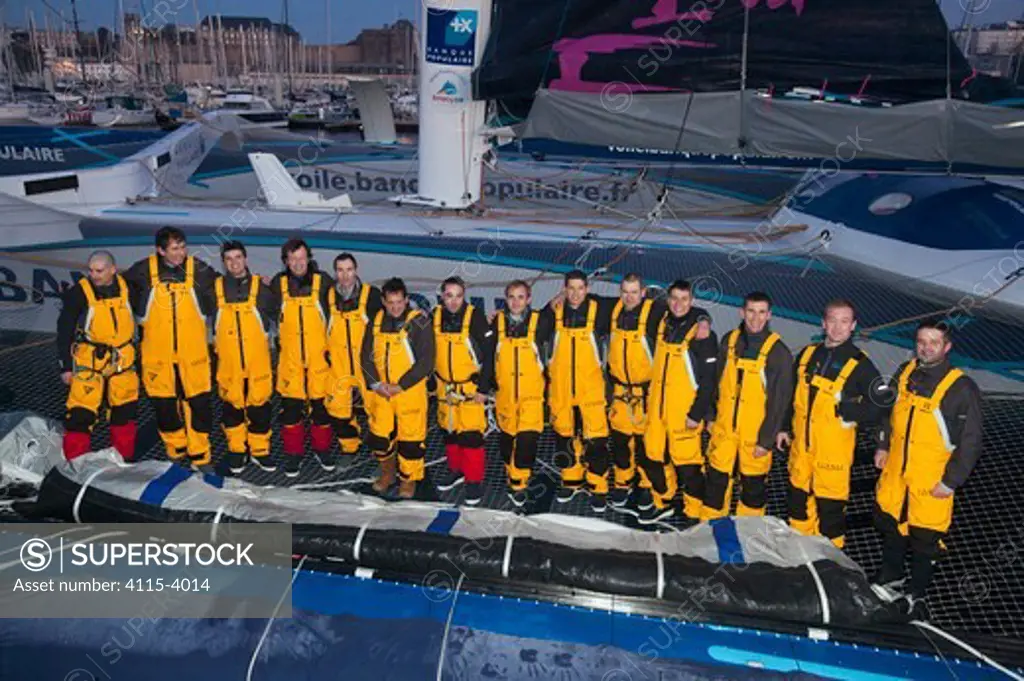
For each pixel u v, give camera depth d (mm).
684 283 3320
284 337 3805
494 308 4902
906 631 2463
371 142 7602
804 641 2418
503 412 3641
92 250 5145
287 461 3965
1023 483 3234
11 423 3475
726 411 3262
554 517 3023
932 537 2812
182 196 6105
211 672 2361
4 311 5387
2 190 5340
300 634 2455
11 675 2385
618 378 3600
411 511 3025
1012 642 2441
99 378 3631
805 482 3145
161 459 4074
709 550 2777
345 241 4887
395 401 3617
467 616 2500
